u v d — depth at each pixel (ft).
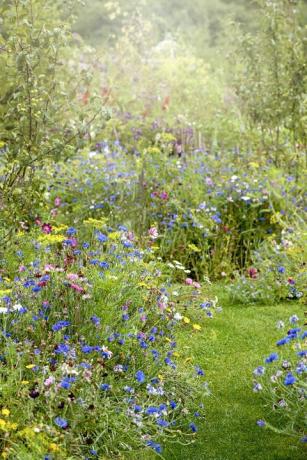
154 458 12.11
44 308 13.58
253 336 17.69
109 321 13.58
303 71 27.68
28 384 11.68
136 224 22.49
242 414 13.69
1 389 11.06
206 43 71.51
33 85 18.04
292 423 12.51
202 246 22.77
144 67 44.80
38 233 18.17
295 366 13.24
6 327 13.04
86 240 20.17
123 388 12.68
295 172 27.22
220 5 77.41
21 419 10.93
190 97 42.11
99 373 12.41
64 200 24.52
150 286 15.64
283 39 28.32
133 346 13.73
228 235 23.13
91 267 15.16
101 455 11.48
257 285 20.77
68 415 11.55
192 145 33.91
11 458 10.39
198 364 15.94
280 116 28.66
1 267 16.02
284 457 12.26
